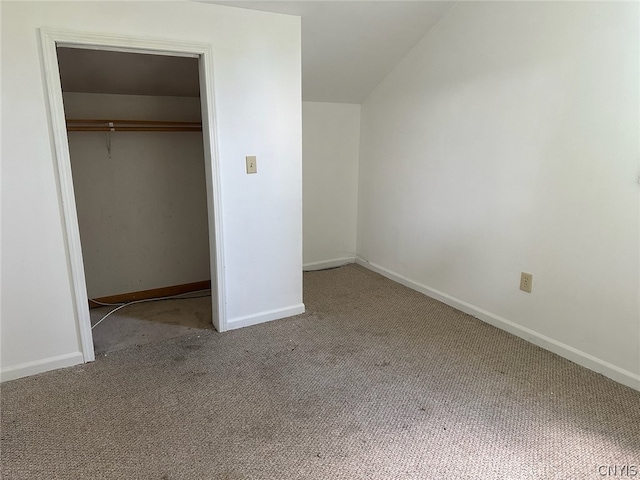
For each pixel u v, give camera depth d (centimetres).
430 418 182
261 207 264
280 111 258
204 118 239
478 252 281
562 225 228
